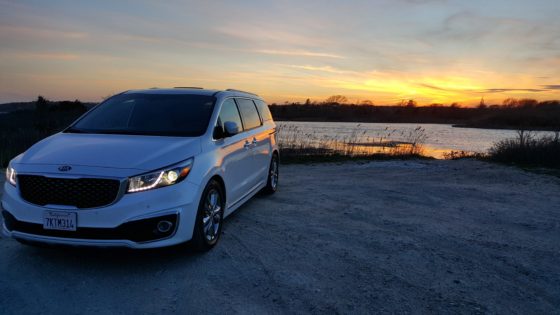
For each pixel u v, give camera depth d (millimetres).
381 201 7246
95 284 3668
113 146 4223
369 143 19000
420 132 21016
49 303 3320
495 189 8523
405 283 3807
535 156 12492
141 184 3758
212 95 5633
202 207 4277
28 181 3807
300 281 3797
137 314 3180
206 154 4527
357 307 3336
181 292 3541
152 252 4441
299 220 5867
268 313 3217
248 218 5930
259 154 6648
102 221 3648
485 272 4105
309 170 11781
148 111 5230
